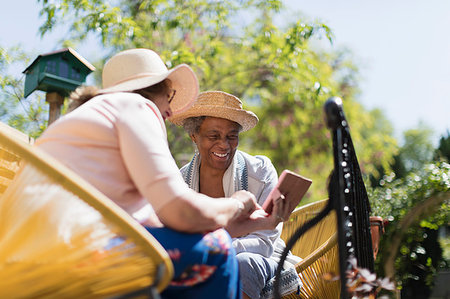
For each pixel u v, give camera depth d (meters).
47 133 1.65
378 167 11.69
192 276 1.59
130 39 6.54
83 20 6.30
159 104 1.91
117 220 1.32
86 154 1.58
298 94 8.39
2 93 5.01
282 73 7.83
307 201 11.14
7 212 1.39
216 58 7.67
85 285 1.38
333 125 1.64
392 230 4.18
